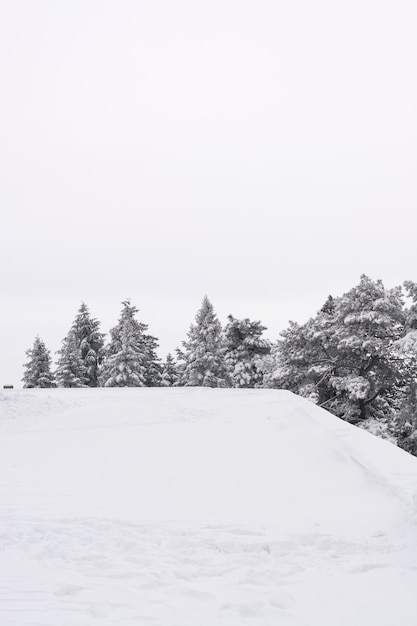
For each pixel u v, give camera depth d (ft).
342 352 107.34
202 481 30.35
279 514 24.08
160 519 22.99
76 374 182.60
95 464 34.86
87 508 24.70
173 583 16.80
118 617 14.35
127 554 19.20
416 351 92.02
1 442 42.65
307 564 18.53
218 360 174.70
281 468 33.50
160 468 33.68
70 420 54.29
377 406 112.47
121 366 171.83
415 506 22.17
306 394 112.78
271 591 16.30
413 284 96.32
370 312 102.58
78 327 199.62
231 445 40.91
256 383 174.09
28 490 28.14
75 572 17.54
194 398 76.79
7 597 15.51
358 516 23.86
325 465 33.96
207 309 178.60
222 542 20.04
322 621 14.46
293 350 118.11
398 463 29.78
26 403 62.75
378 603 15.56
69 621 14.01
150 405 67.15
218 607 15.14
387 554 19.54
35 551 19.30
